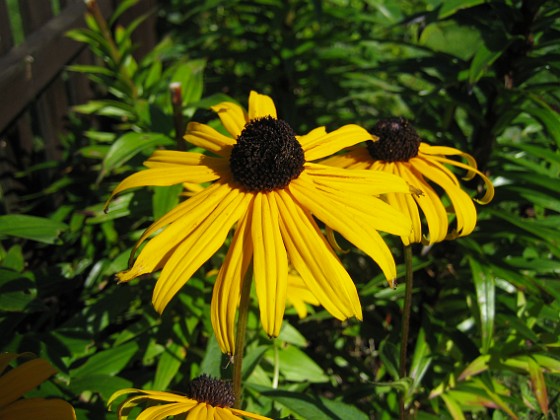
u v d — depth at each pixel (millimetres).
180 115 271
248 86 424
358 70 308
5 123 319
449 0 244
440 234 195
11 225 254
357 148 225
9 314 236
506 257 286
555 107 287
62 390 226
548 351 250
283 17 406
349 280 166
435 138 304
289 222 172
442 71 285
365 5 507
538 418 254
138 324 262
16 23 705
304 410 207
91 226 327
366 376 307
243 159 178
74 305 332
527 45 272
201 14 588
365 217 174
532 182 266
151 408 168
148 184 184
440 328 275
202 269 275
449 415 271
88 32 359
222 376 224
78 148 393
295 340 278
